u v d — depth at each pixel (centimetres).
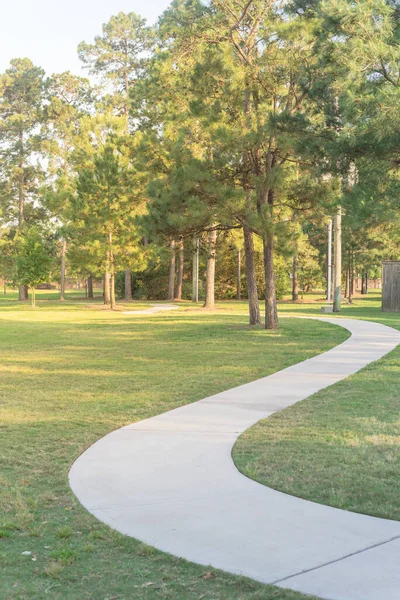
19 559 458
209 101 2353
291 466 679
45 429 879
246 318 3175
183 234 2466
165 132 2839
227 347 1902
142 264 4078
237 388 1170
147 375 1381
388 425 866
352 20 1029
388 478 636
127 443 783
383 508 547
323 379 1254
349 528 502
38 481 645
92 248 4009
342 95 1092
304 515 532
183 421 903
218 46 2270
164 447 762
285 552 456
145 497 581
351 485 611
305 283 6588
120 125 4325
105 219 3862
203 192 2288
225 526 507
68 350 1912
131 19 5822
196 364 1545
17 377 1387
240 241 3825
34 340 2230
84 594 406
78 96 6088
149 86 3275
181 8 2752
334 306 3622
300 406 1001
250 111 2238
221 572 427
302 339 2072
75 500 578
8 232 6272
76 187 4047
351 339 1998
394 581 409
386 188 1195
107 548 473
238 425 874
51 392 1188
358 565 433
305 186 2294
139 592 407
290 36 2080
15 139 6241
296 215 2427
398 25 1091
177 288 5756
